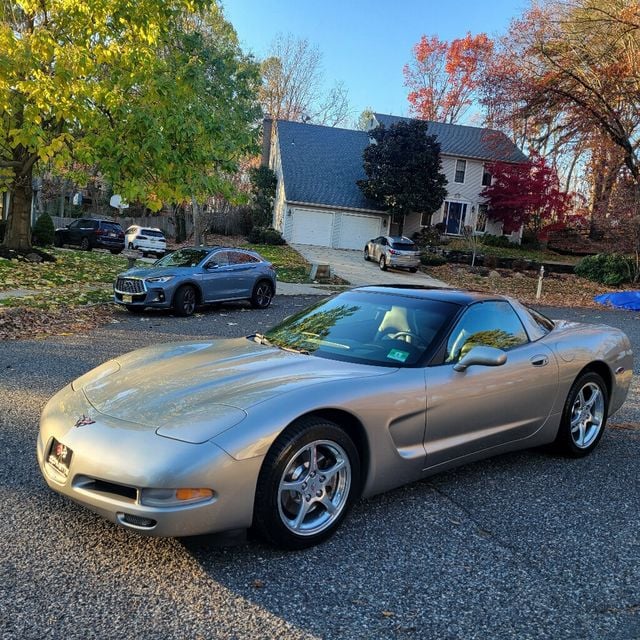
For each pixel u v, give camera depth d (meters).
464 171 38.25
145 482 2.59
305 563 2.90
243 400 2.95
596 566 3.02
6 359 6.83
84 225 29.38
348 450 3.16
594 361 4.67
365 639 2.35
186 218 42.56
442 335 3.78
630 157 23.55
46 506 3.32
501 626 2.49
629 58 21.31
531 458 4.64
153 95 13.14
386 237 28.94
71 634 2.28
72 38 13.28
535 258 33.09
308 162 37.94
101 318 10.78
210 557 2.90
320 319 4.24
